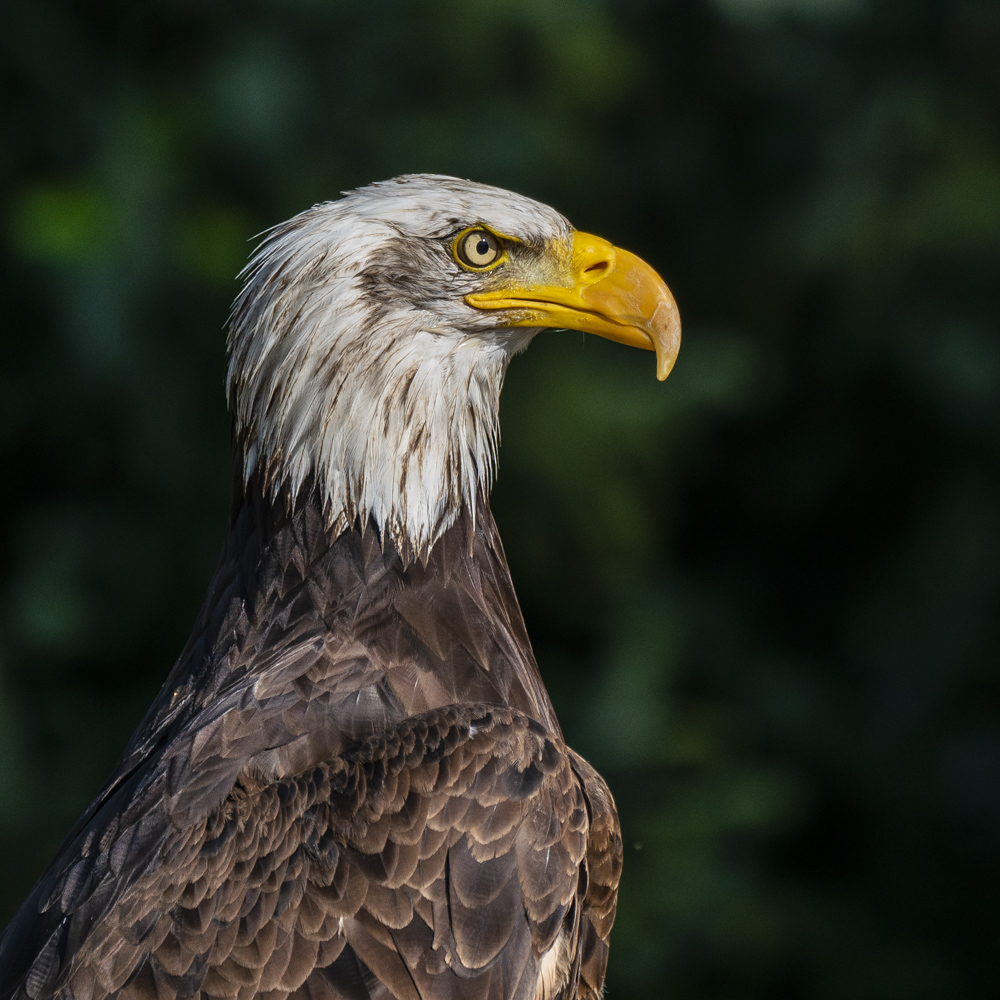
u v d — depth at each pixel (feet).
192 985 15.57
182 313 43.27
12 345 44.83
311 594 18.71
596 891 18.60
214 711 17.78
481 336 19.99
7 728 41.75
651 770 42.96
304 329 18.86
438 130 44.06
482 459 20.17
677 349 20.43
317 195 43.57
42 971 16.35
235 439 19.76
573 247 20.38
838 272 48.08
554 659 46.21
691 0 50.11
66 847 18.40
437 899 16.10
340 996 15.51
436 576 19.15
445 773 16.67
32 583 44.27
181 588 44.60
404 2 44.42
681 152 50.67
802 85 49.34
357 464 18.93
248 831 16.37
